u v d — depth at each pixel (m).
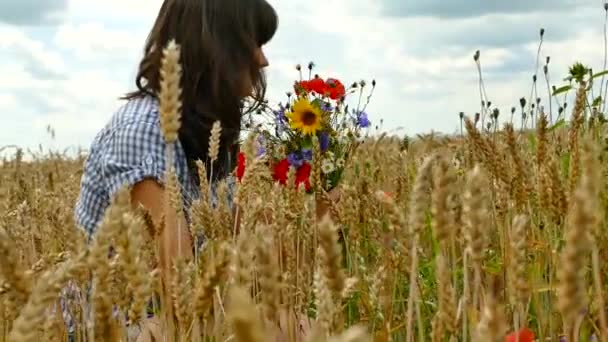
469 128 2.54
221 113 3.60
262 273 1.50
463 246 2.06
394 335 2.50
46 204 3.50
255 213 2.50
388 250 2.11
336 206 3.01
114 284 1.88
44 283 1.21
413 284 1.63
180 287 1.74
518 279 1.56
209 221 2.51
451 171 1.55
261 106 4.65
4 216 3.51
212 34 3.55
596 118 3.81
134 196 3.33
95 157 3.56
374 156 5.68
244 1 3.61
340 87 4.73
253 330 0.75
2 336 1.61
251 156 2.76
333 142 4.68
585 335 1.99
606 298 1.96
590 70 4.03
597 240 1.99
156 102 3.53
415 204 1.58
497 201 2.62
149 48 3.66
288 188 2.87
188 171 3.53
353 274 2.93
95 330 1.51
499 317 1.21
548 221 2.36
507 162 2.78
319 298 1.42
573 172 2.12
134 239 1.53
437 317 1.59
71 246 2.04
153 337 2.38
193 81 3.54
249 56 3.66
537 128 2.59
